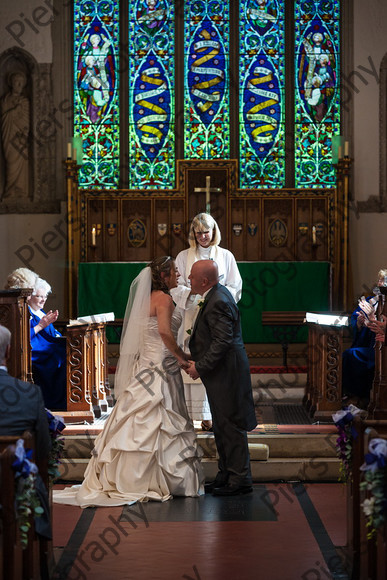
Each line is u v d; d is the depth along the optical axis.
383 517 3.60
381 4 11.35
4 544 3.47
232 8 11.40
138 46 11.44
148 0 11.41
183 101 11.37
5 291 5.52
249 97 11.40
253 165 11.36
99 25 11.45
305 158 11.38
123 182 11.34
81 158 10.93
